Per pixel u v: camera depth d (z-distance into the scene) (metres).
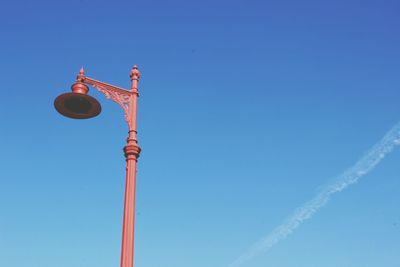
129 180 12.98
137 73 14.93
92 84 14.11
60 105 14.23
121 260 11.95
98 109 14.48
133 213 12.58
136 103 14.38
